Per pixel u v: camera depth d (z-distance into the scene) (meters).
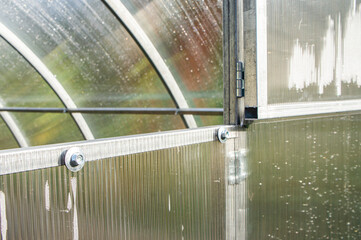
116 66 4.87
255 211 1.78
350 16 2.41
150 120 5.32
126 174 1.21
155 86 4.89
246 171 1.72
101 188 1.13
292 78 1.84
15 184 0.91
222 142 1.59
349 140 2.58
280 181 1.92
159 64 4.40
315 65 2.04
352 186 2.66
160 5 3.77
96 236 1.13
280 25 1.73
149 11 3.88
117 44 4.53
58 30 4.62
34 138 6.70
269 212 1.86
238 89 1.64
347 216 2.61
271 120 1.82
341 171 2.50
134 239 1.25
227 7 1.63
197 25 3.85
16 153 0.91
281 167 1.92
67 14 4.31
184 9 3.72
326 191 2.33
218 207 1.61
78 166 1.05
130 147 1.21
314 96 2.05
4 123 6.72
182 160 1.42
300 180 2.07
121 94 5.28
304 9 1.92
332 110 2.24
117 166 1.18
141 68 4.71
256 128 1.75
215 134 1.57
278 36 1.72
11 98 6.35
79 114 5.77
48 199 0.99
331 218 2.41
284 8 1.76
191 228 1.48
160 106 5.18
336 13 2.24
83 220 1.08
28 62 5.23
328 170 2.34
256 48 1.57
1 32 4.86
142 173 1.27
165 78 4.52
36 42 4.93
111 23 4.24
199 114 4.60
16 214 0.92
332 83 2.23
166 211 1.37
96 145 1.10
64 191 1.03
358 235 2.78
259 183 1.79
